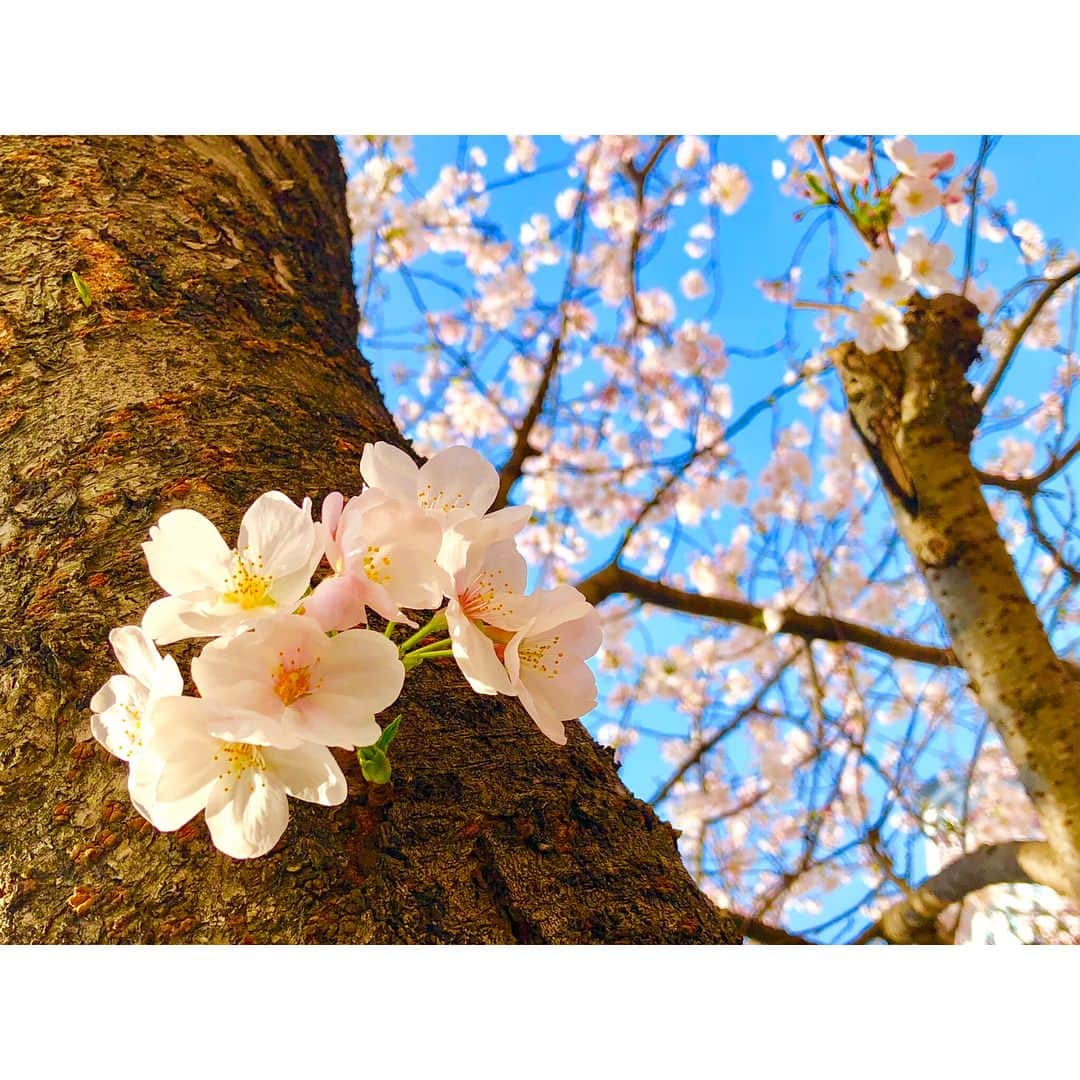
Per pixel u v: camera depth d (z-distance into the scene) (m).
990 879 0.62
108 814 0.23
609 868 0.24
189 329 0.35
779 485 1.34
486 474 0.23
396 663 0.19
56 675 0.25
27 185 0.39
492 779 0.24
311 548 0.20
